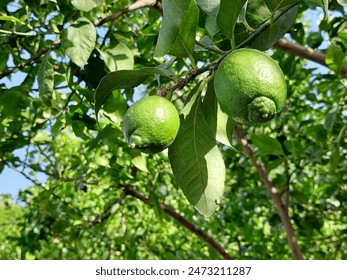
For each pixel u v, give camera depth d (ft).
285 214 14.35
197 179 6.08
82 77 9.53
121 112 9.39
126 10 9.63
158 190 15.47
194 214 18.66
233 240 19.01
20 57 10.67
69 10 9.46
